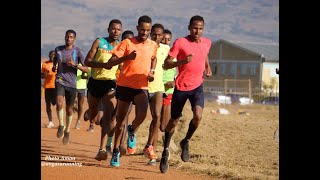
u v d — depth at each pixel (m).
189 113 56.62
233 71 136.75
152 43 21.22
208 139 33.50
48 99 37.97
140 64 21.00
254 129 42.53
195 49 20.56
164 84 25.78
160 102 23.39
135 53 20.27
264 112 71.19
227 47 138.25
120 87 21.27
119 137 21.98
